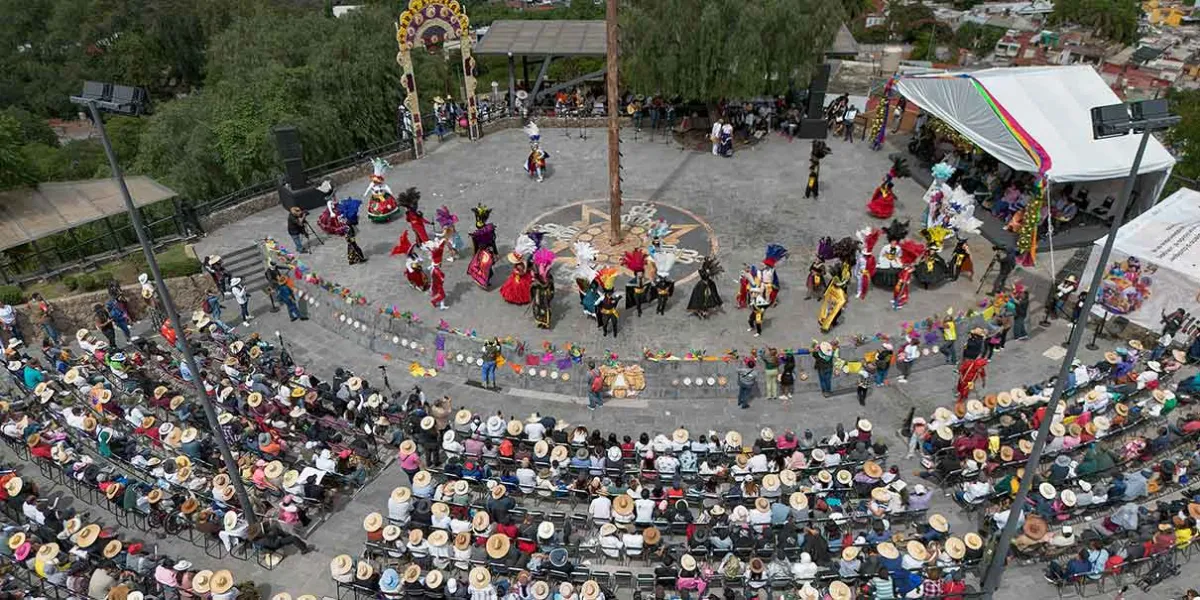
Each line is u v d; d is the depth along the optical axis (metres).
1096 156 28.41
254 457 20.64
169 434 20.72
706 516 18.75
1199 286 23.30
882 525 17.45
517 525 18.97
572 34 44.81
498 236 31.89
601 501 18.25
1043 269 28.98
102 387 22.19
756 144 40.34
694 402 23.64
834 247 25.52
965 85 31.62
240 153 41.69
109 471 20.72
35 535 18.66
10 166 30.50
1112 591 17.00
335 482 20.34
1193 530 16.97
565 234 31.86
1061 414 20.55
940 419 20.81
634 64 38.47
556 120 43.62
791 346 24.67
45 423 22.38
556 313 26.94
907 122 41.03
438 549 17.45
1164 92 101.19
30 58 95.56
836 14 37.56
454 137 42.72
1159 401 20.75
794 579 16.89
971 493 18.75
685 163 38.34
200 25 93.06
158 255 31.05
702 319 26.22
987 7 148.00
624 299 27.47
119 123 72.94
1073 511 18.33
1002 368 24.36
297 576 18.17
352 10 56.66
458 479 19.97
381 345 26.52
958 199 27.89
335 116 44.62
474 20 101.19
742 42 36.16
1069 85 31.84
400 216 34.16
